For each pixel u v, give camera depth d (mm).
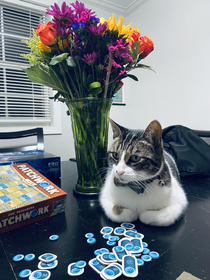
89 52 597
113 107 2139
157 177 496
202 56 1433
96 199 678
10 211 447
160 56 1762
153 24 1813
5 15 1705
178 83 1627
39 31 514
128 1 1961
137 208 514
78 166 720
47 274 329
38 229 481
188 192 756
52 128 1798
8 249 403
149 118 1941
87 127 663
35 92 1755
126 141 534
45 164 855
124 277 324
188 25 1511
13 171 642
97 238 444
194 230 476
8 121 1610
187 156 977
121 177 490
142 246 402
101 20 630
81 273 332
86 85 607
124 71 607
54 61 526
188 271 338
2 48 1626
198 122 1502
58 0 1774
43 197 514
